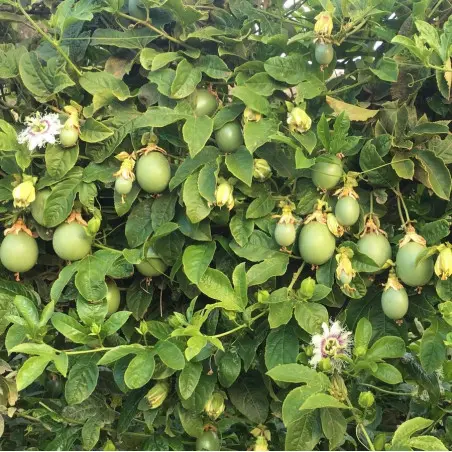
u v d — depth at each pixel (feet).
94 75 2.91
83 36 3.08
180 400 2.77
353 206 2.68
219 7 3.35
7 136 2.73
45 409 3.12
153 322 2.69
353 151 2.80
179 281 2.86
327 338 2.62
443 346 2.68
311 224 2.70
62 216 2.74
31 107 3.07
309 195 2.79
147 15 2.93
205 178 2.70
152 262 2.81
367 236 2.73
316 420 2.59
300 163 2.55
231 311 2.66
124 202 2.79
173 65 3.07
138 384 2.42
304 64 2.91
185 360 2.58
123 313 2.62
